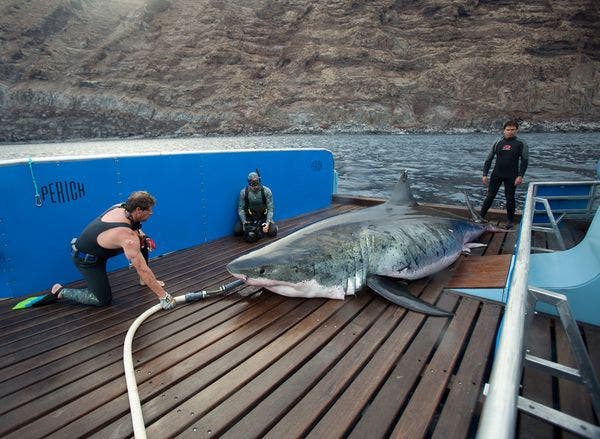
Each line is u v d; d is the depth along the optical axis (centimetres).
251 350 309
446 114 11638
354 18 14012
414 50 13175
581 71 11638
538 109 11388
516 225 698
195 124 13625
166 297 382
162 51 15225
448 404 247
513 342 131
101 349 319
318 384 267
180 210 589
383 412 240
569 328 220
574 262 409
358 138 9056
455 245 490
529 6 13012
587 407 261
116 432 228
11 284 434
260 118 12962
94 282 388
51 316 383
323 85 12825
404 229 446
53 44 16725
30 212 437
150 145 8850
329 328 344
